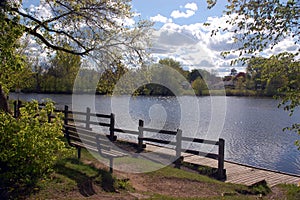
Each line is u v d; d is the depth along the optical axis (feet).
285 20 11.51
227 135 55.52
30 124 13.23
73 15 23.48
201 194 17.48
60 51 25.64
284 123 69.67
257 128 63.36
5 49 12.35
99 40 24.84
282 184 21.52
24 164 12.80
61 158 18.93
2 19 12.46
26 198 12.59
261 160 37.78
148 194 16.11
